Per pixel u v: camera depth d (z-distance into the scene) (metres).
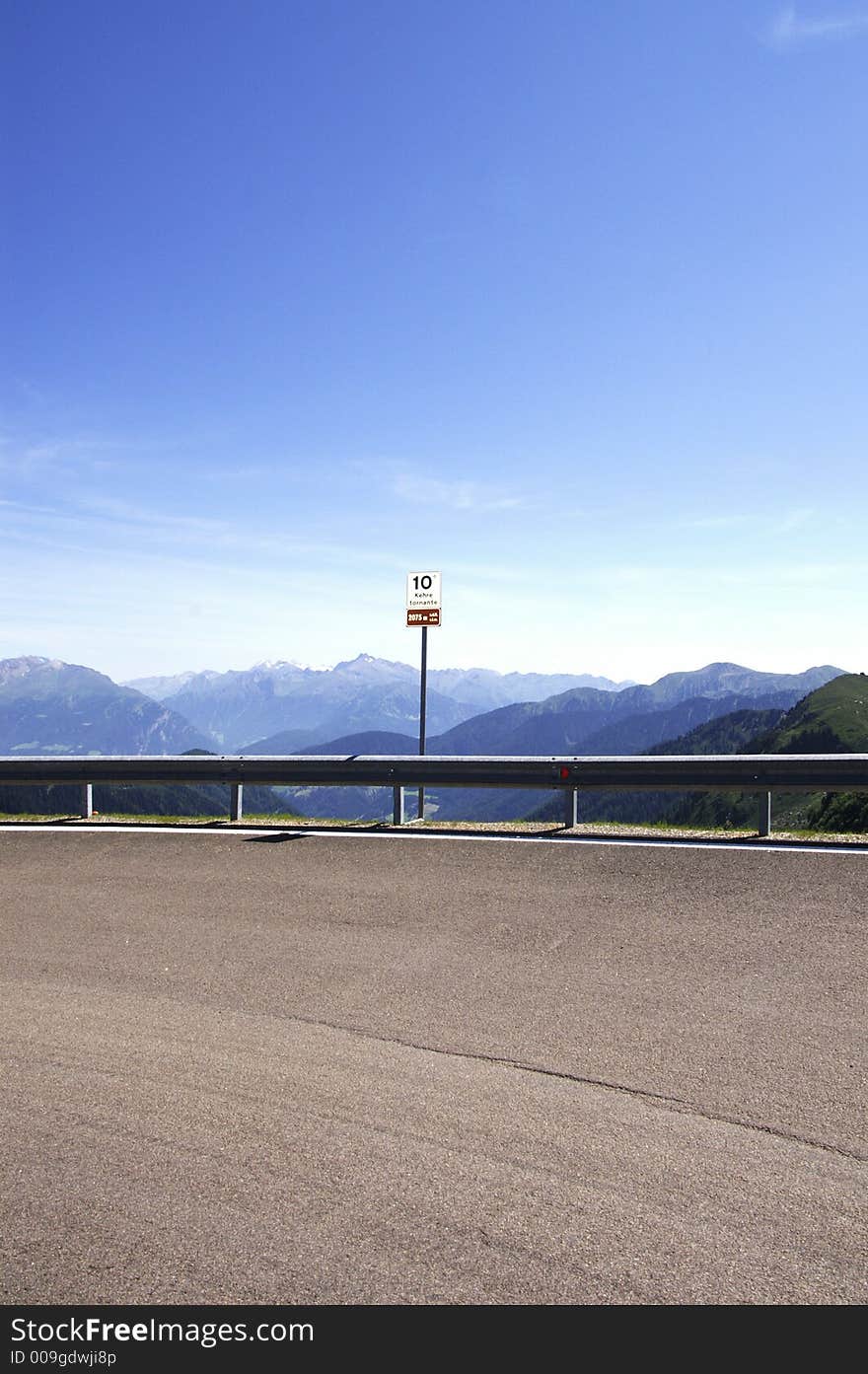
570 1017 5.79
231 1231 3.59
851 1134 4.29
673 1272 3.33
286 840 11.45
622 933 7.46
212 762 13.38
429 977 6.59
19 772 14.18
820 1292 3.23
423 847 10.77
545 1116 4.50
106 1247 3.51
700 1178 3.92
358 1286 3.28
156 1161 4.12
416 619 14.27
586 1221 3.62
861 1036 5.41
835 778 10.70
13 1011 6.09
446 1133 4.33
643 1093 4.73
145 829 12.59
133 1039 5.57
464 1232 3.56
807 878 8.76
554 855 10.09
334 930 7.79
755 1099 4.64
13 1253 3.49
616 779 11.68
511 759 12.14
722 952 6.94
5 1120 4.55
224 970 6.87
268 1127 4.41
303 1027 5.71
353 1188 3.88
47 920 8.35
